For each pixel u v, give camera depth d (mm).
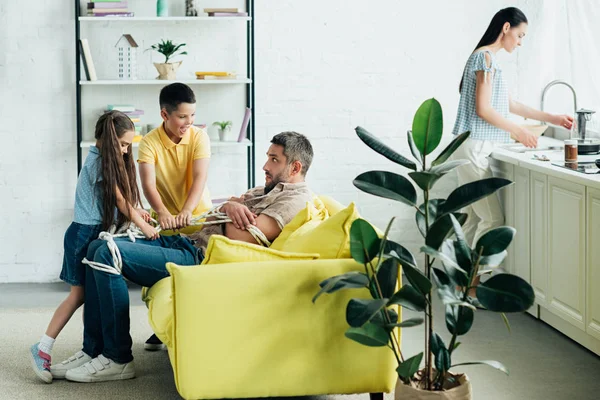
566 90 5891
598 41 5328
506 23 5254
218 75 5707
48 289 5762
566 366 4238
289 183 4008
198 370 3385
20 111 5797
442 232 3117
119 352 4000
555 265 4688
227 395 3428
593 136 5172
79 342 4602
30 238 5910
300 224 3816
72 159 5871
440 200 3275
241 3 5895
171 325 3557
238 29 5891
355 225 3141
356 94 6031
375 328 3164
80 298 4148
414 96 6074
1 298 5523
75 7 5664
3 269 5914
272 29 5914
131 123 4133
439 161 3238
